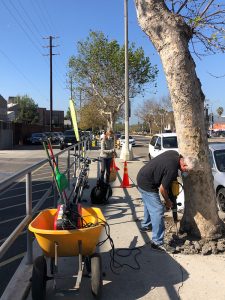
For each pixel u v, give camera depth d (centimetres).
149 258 345
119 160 1403
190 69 367
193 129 371
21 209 566
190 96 368
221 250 357
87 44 2381
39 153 1959
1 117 3048
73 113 448
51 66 3203
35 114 5575
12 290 284
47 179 890
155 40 374
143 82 2394
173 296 277
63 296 277
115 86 2423
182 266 327
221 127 6975
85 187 558
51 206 591
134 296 278
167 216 475
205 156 375
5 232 448
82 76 2461
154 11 369
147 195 363
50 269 295
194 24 368
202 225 377
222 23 380
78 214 287
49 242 263
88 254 274
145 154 1897
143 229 421
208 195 377
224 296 276
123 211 529
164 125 6134
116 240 394
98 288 267
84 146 891
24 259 345
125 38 1430
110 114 2527
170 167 347
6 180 252
